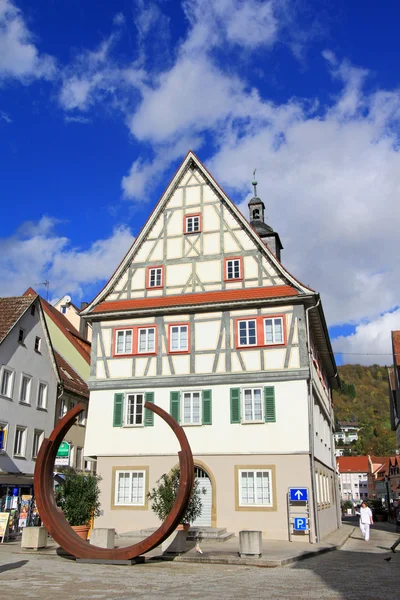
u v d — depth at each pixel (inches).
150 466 948.6
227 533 860.6
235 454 912.9
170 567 545.0
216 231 1040.8
